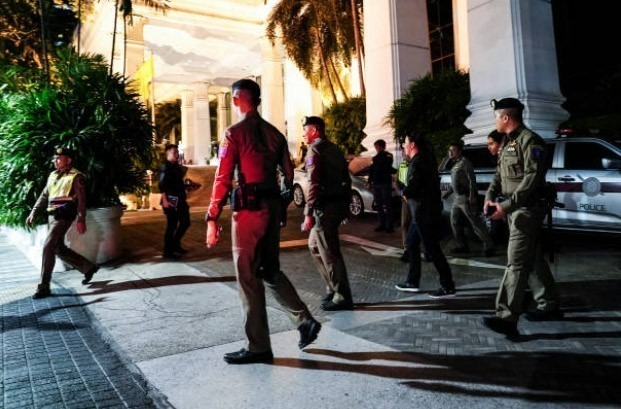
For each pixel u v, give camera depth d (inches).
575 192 257.3
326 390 101.5
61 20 751.1
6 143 274.7
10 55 659.4
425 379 105.5
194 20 880.3
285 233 357.1
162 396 101.8
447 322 145.7
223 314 162.4
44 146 271.0
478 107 386.3
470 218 249.3
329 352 123.5
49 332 151.1
